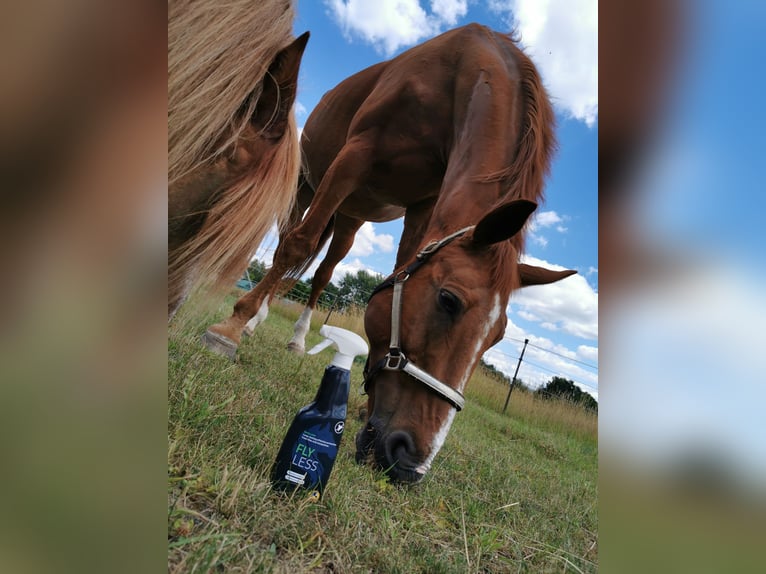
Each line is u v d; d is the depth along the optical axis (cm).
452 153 220
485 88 212
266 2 90
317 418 109
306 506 103
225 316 311
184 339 190
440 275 161
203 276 94
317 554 91
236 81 85
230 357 243
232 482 97
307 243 264
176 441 99
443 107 246
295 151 106
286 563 84
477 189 185
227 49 84
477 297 154
